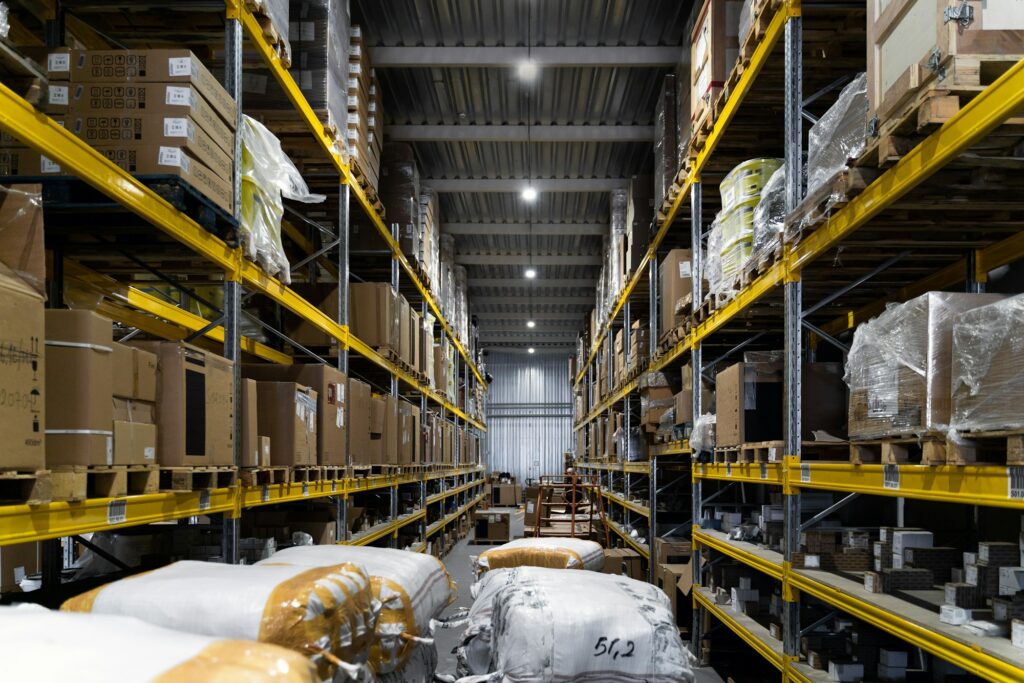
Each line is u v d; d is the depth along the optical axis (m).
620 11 7.76
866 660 3.75
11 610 1.46
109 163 2.76
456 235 15.00
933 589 3.37
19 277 2.25
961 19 2.43
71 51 3.23
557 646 2.87
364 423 6.57
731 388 5.09
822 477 3.69
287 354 6.88
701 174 6.55
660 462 8.66
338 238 6.29
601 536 13.55
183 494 3.33
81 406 2.54
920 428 2.71
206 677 1.17
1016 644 2.34
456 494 16.17
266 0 4.12
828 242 3.54
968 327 2.46
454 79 9.03
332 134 5.61
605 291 13.85
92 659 1.19
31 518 2.26
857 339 3.32
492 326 23.77
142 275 5.04
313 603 1.94
